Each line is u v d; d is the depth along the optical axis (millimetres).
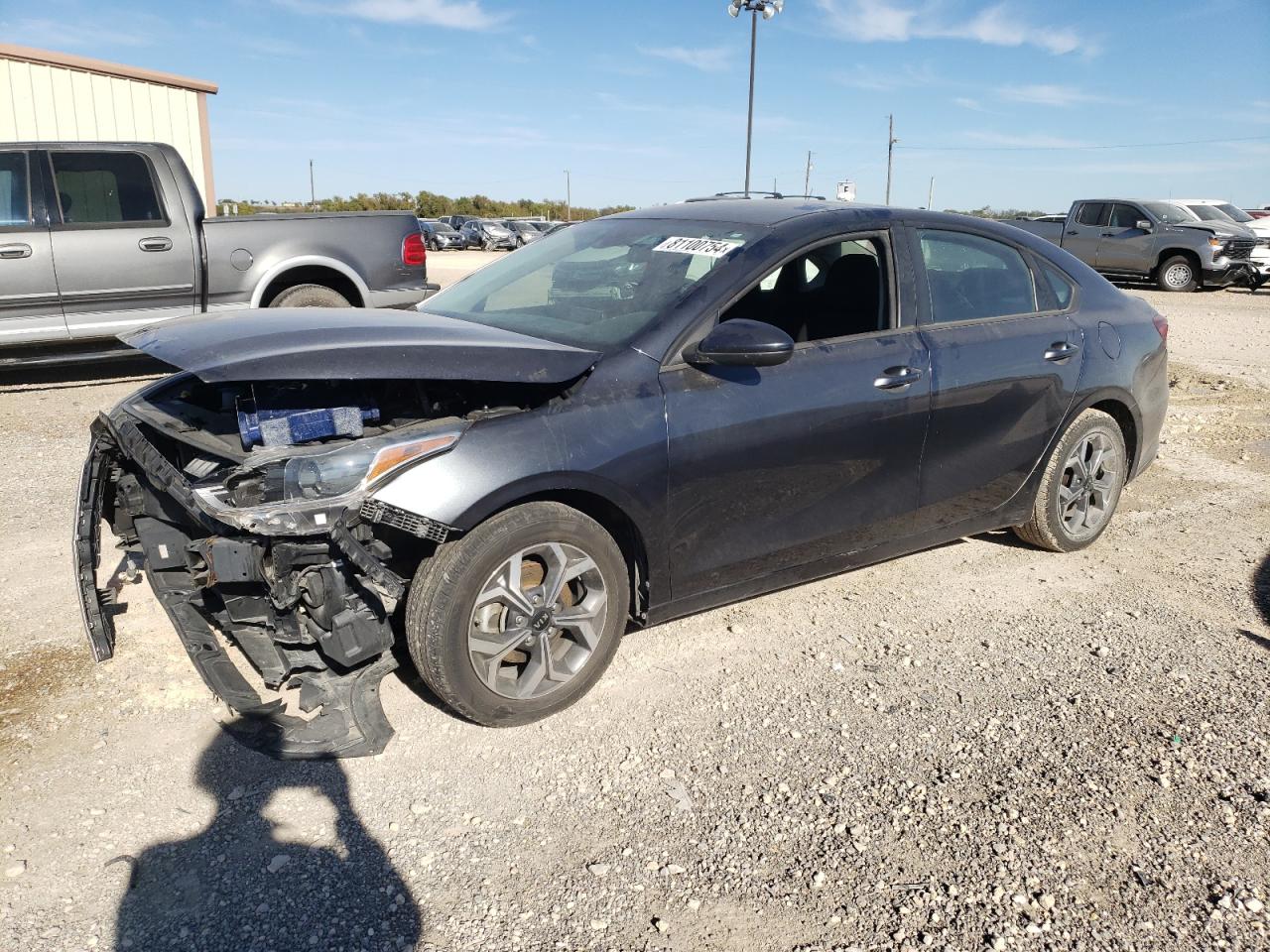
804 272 3838
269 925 2283
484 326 3447
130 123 13711
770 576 3672
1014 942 2293
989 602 4230
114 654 3484
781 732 3164
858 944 2283
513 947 2244
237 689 3082
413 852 2553
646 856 2566
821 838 2650
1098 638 3896
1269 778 2945
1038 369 4254
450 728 3119
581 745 3059
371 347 2820
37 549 4473
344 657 2822
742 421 3346
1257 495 5863
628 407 3133
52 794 2729
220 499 2809
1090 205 21312
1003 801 2820
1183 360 10789
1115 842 2652
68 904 2328
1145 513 5484
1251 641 3889
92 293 7277
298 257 7852
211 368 2658
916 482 3953
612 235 4145
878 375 3715
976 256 4246
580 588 3211
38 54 12812
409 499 2725
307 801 2740
